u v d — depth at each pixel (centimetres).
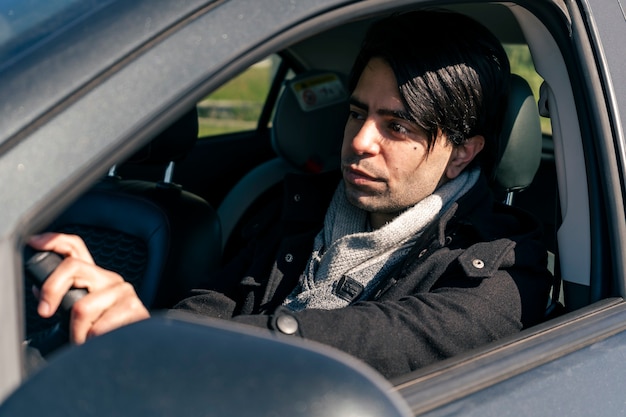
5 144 109
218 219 291
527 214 208
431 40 189
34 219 108
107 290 148
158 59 118
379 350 166
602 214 174
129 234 278
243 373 98
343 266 198
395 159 192
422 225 194
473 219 197
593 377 148
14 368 105
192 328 103
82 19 122
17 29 125
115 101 114
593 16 174
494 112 202
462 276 186
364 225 208
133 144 115
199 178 360
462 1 158
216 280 226
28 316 237
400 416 99
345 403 97
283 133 333
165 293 273
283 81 374
